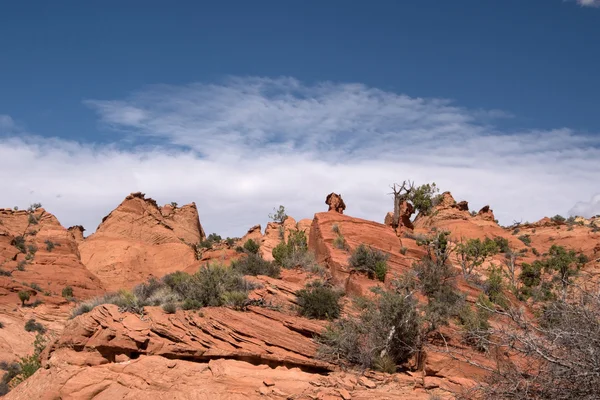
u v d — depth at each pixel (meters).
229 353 19.50
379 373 17.95
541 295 14.91
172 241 89.25
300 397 16.80
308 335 20.44
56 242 76.75
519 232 80.19
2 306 53.53
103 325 21.12
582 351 9.50
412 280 24.83
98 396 19.22
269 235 63.94
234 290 22.84
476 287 27.41
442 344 18.45
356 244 29.69
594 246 63.03
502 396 10.98
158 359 19.72
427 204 45.09
